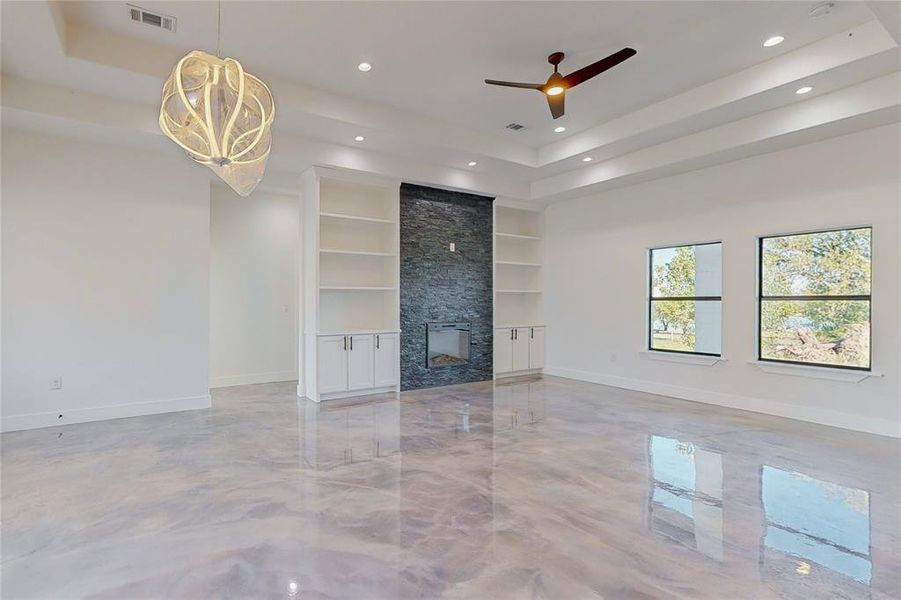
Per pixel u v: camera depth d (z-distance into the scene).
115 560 2.24
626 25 3.52
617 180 6.23
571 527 2.57
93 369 4.78
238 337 7.02
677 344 6.10
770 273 5.17
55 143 4.60
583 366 7.32
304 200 6.10
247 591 2.00
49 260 4.57
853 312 4.53
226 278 6.93
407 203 6.55
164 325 5.16
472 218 7.22
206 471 3.38
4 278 4.38
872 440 4.13
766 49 3.87
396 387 6.40
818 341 4.78
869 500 2.92
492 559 2.26
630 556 2.28
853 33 3.55
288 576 2.11
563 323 7.67
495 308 7.46
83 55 3.57
